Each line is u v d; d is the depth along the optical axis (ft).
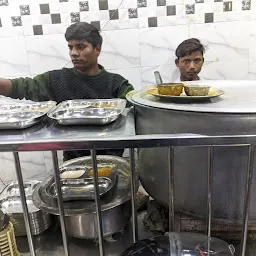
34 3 5.76
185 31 5.98
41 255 2.85
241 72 6.26
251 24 5.93
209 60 6.17
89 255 2.83
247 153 2.47
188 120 2.55
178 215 3.04
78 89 5.23
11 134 2.89
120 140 2.10
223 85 3.77
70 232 2.85
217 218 2.76
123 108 3.52
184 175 2.74
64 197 2.74
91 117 3.00
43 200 2.78
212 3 5.82
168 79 6.27
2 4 5.74
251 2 5.80
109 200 2.78
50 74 5.31
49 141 2.10
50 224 3.21
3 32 5.90
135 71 6.21
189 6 5.83
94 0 5.77
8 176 6.78
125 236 3.11
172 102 2.93
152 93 3.21
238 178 2.56
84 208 2.66
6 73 6.15
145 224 3.28
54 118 3.07
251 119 2.38
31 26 5.88
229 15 5.89
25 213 2.32
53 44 6.00
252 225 2.84
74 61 5.08
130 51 6.08
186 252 2.27
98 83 5.24
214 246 2.36
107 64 6.15
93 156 2.15
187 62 5.56
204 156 2.59
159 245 2.34
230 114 2.38
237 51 6.11
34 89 5.23
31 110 3.60
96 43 5.08
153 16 5.88
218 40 6.05
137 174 3.33
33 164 6.67
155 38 6.01
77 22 5.60
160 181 2.96
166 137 2.09
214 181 2.61
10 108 3.76
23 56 6.06
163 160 2.84
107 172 3.20
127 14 5.86
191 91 2.96
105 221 2.79
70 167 3.34
